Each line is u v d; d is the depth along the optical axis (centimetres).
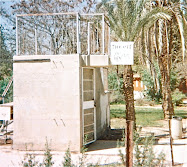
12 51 1789
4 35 1758
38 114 709
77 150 683
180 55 1984
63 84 699
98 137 864
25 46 868
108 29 845
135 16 824
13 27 1691
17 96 721
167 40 1109
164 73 1224
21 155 658
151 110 1755
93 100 812
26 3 1672
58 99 700
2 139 814
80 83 701
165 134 920
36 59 713
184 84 2369
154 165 385
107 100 1066
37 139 706
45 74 709
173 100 2006
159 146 723
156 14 823
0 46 1741
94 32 905
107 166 526
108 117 1080
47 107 705
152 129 1036
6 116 741
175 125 843
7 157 640
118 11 829
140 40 981
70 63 698
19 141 714
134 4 823
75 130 689
